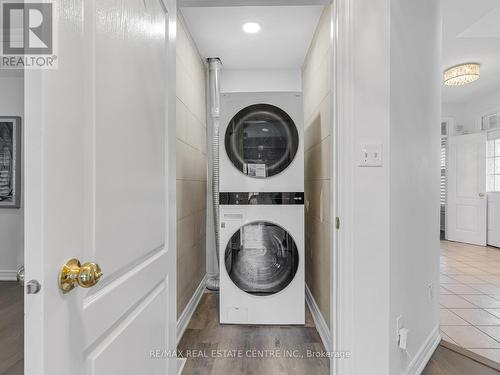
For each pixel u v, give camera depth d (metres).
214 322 2.39
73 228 0.62
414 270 1.67
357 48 1.39
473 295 2.87
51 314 0.56
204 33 2.61
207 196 3.33
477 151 5.03
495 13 2.66
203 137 3.18
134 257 0.92
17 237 3.33
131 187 0.90
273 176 2.31
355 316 1.39
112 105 0.78
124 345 0.86
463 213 5.23
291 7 2.25
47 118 0.54
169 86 1.27
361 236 1.40
